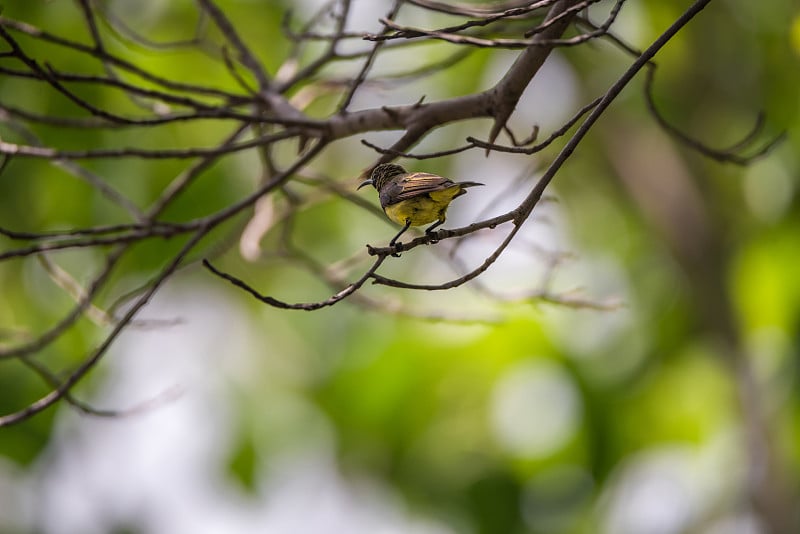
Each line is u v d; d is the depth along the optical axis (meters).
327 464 14.98
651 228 16.17
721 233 15.63
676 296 15.80
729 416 14.98
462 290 14.38
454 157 14.88
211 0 8.55
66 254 13.09
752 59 15.18
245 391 14.95
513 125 15.06
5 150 6.89
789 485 14.31
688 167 15.79
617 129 15.80
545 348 14.33
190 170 8.56
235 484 14.67
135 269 13.26
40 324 13.06
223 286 14.78
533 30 5.90
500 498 14.47
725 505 14.84
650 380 15.04
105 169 12.80
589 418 14.47
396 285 5.73
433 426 14.64
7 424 6.77
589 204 16.66
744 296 15.18
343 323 14.91
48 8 11.70
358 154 14.73
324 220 14.90
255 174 13.55
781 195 15.23
